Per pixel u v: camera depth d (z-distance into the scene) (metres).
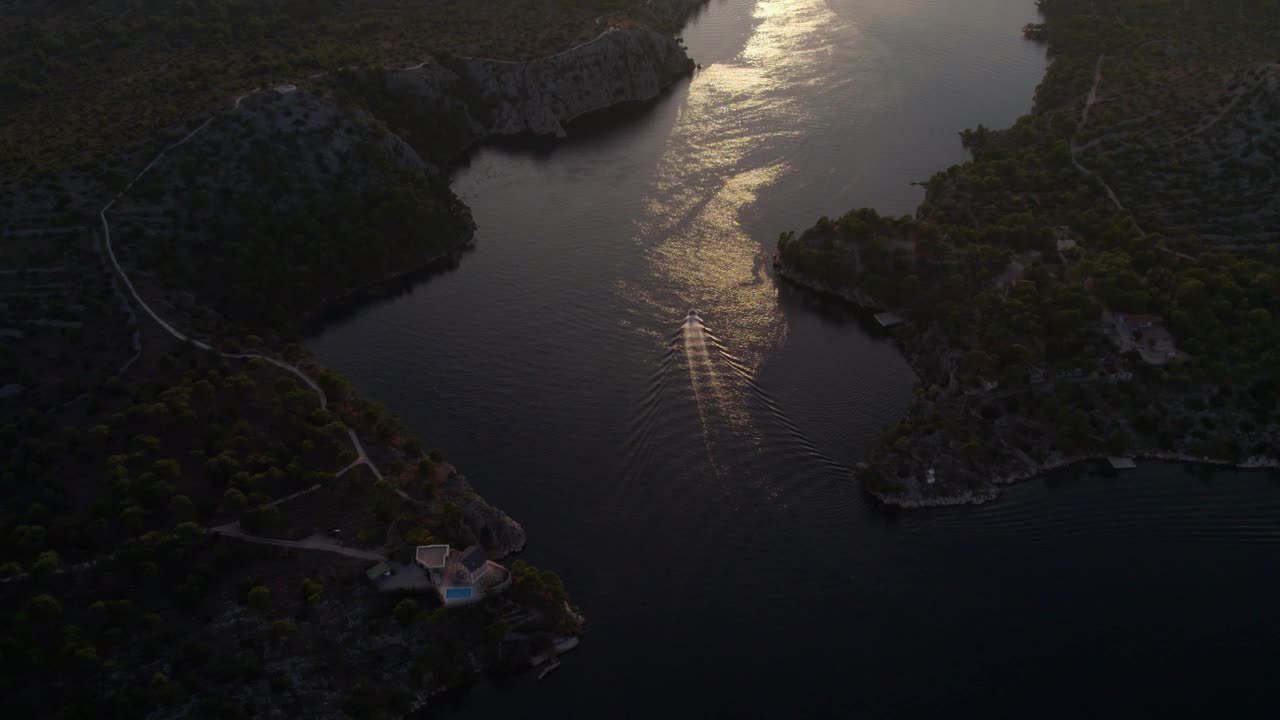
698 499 162.38
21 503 150.00
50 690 125.44
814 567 150.62
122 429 163.25
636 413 180.62
